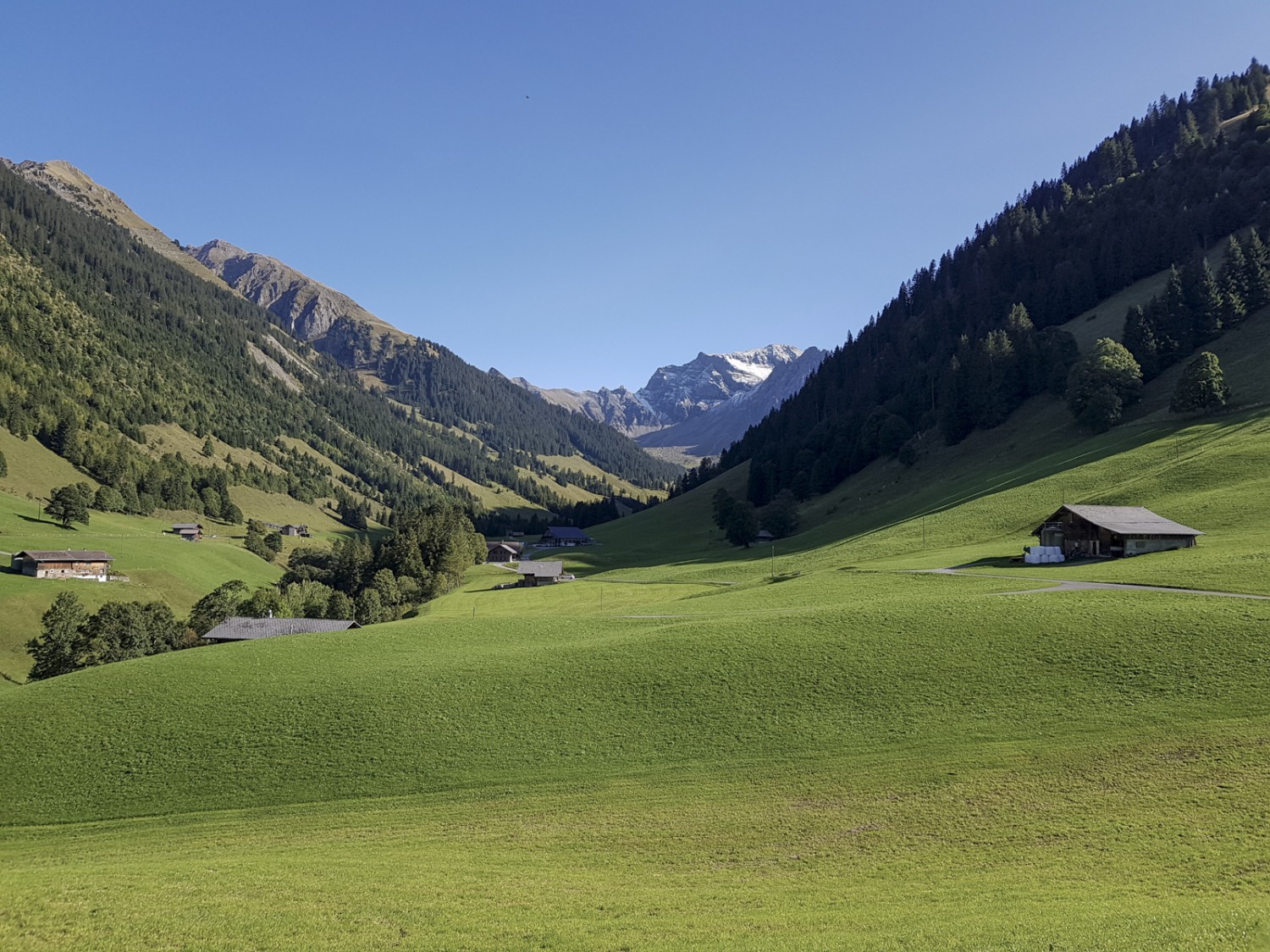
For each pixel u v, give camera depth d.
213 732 52.88
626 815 40.12
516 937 26.48
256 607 137.12
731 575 134.12
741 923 26.97
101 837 41.81
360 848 37.62
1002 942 23.66
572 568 185.62
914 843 34.03
